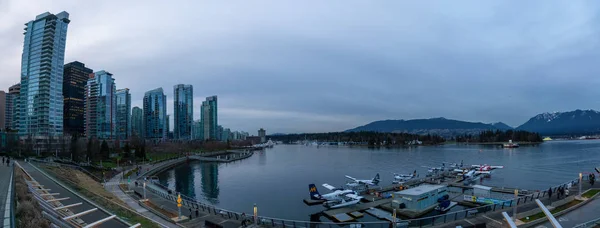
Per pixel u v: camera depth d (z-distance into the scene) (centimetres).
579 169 15875
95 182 9644
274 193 11181
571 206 5716
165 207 6625
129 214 4756
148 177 13362
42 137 19388
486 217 5328
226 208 8944
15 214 2548
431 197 7381
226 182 13875
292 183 13400
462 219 5294
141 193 8306
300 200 9838
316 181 13888
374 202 8062
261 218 5703
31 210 2706
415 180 11044
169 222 5438
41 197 4038
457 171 13750
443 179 11438
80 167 12294
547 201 6203
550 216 3256
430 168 16462
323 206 8819
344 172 16788
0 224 2408
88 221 4009
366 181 10956
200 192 11581
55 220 3012
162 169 17775
